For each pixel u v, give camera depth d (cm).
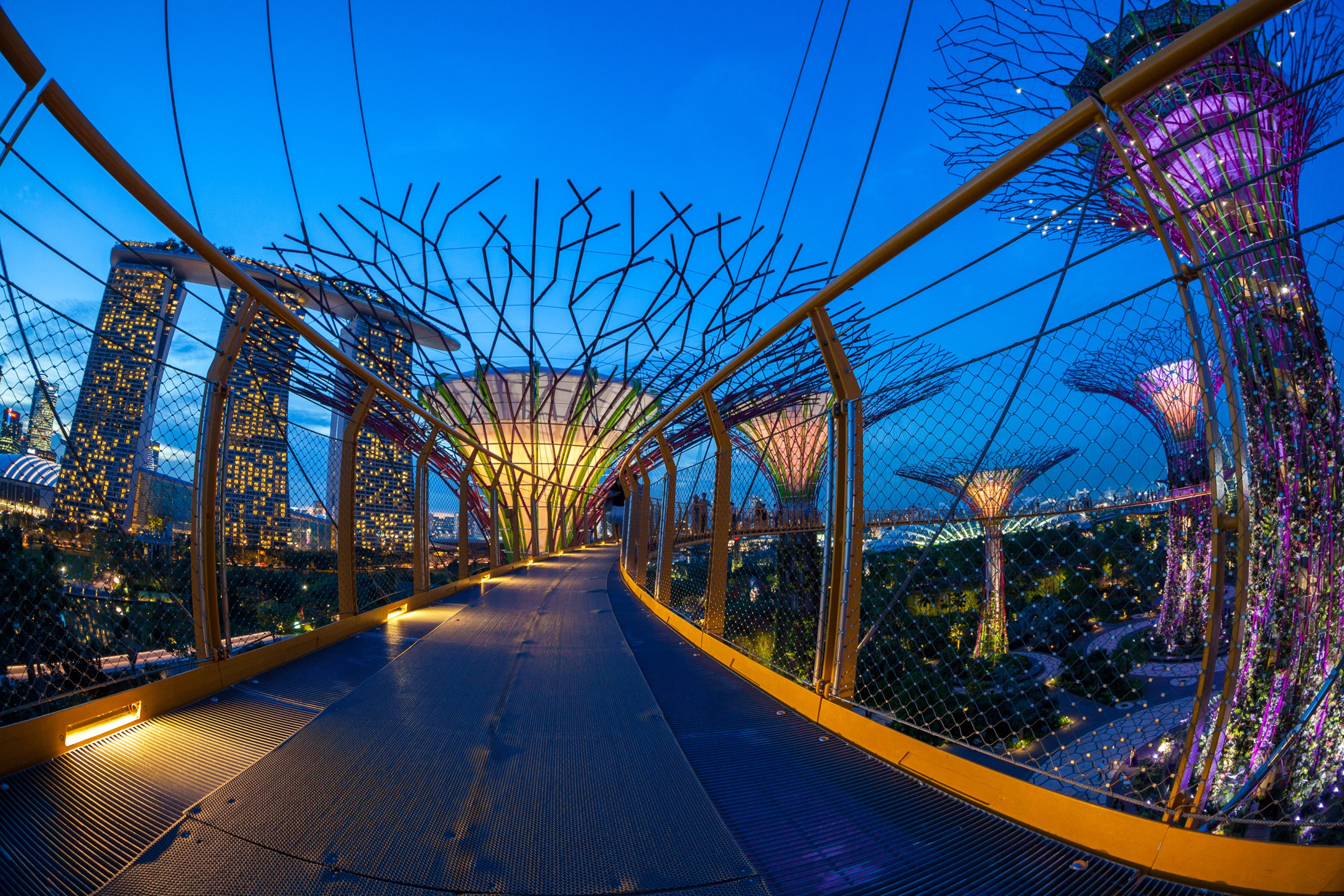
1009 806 242
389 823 226
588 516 2903
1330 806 313
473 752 301
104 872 188
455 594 1019
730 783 273
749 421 1286
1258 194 432
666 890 191
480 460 2036
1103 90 202
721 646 536
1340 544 395
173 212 320
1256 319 391
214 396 401
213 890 181
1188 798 203
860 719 324
